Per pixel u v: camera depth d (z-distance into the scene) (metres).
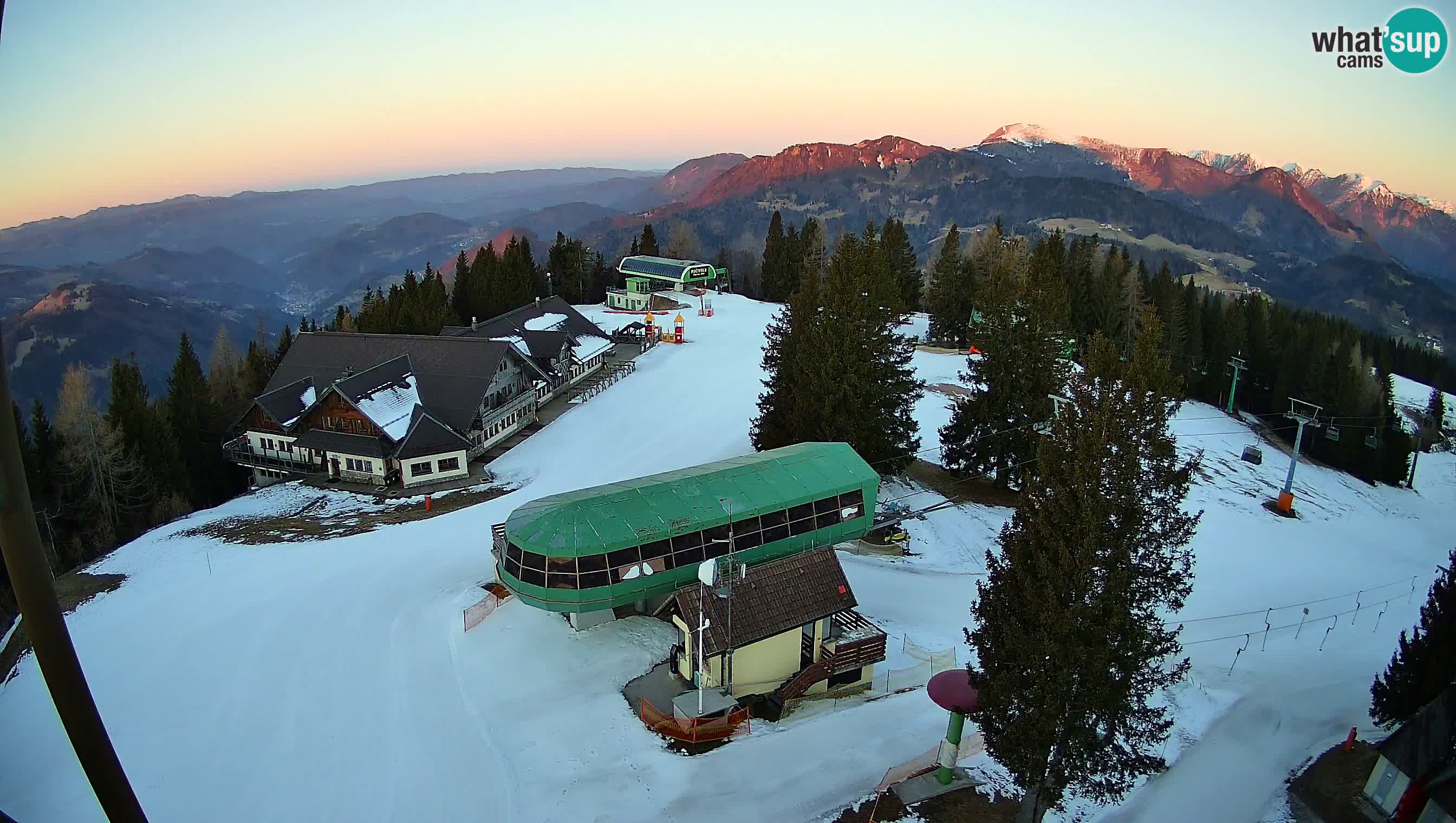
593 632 34.41
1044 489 22.20
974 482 55.16
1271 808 27.45
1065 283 89.12
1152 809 26.97
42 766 27.91
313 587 40.00
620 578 32.75
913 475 55.78
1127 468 20.69
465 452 56.84
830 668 30.77
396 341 66.38
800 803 25.53
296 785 26.44
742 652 29.98
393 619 36.50
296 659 33.44
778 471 38.53
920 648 35.28
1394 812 26.58
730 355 89.50
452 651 33.53
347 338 67.38
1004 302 50.94
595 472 56.94
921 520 49.56
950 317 94.62
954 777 26.72
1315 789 28.55
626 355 90.12
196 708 30.39
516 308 109.12
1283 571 51.16
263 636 35.31
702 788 25.98
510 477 56.69
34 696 31.78
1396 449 79.31
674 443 62.25
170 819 24.98
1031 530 22.23
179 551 45.47
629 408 70.88
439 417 59.16
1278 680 36.50
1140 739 23.11
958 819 24.97
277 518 50.22
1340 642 41.44
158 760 27.56
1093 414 21.16
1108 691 21.30
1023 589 22.42
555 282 127.94
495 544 37.47
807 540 37.50
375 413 56.25
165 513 58.19
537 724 28.89
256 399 58.47
